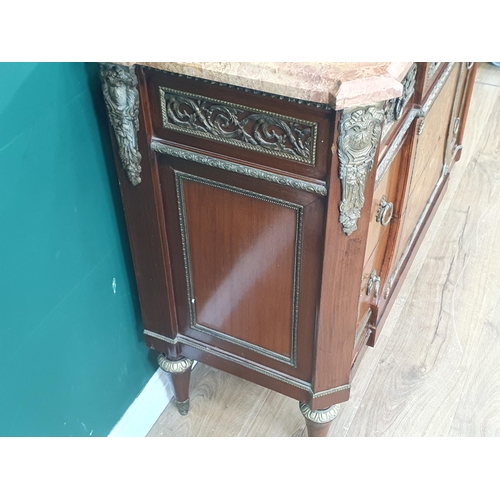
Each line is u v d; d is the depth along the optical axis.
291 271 0.93
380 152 0.88
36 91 0.79
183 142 0.87
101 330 1.09
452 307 1.57
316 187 0.79
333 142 0.74
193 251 1.01
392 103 0.86
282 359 1.07
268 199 0.86
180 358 1.21
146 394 1.29
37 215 0.86
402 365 1.44
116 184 1.01
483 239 1.75
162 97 0.83
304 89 0.70
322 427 1.13
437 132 1.32
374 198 0.96
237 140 0.82
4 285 0.83
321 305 0.93
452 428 1.31
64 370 1.02
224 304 1.06
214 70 0.73
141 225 1.00
